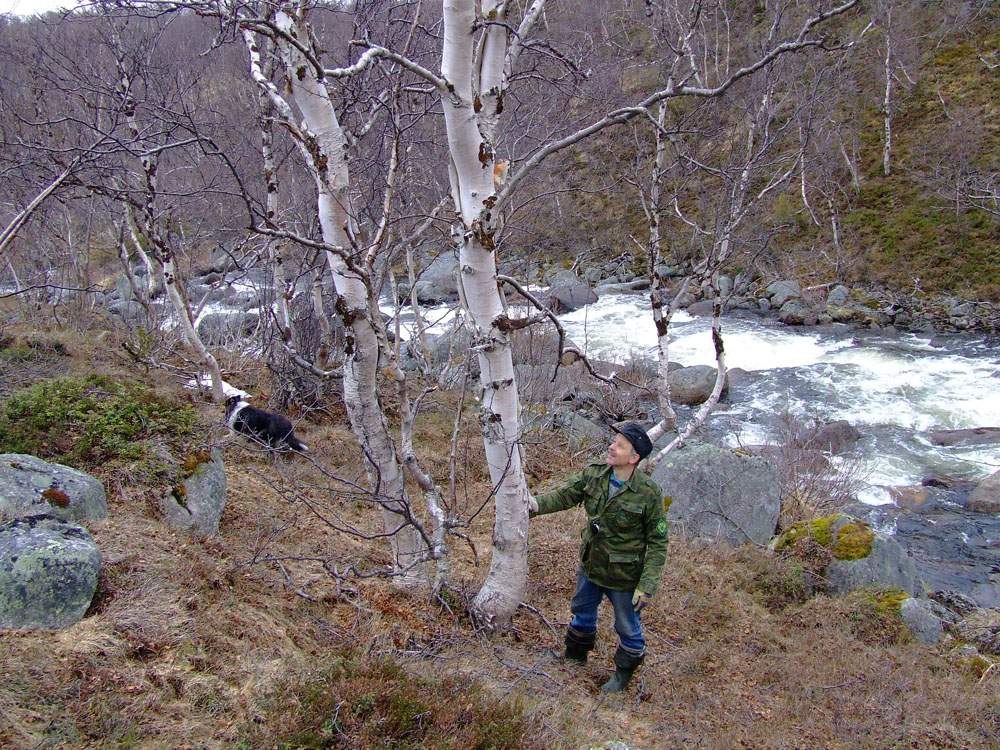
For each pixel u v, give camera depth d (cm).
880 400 1428
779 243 2269
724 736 442
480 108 436
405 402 461
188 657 371
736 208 683
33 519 399
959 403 1396
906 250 2142
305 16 462
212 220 1154
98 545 430
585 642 487
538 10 482
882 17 2161
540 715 407
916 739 472
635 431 446
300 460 779
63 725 308
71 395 565
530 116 938
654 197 686
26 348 881
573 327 1920
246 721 342
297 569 527
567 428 1088
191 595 418
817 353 1725
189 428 585
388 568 564
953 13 2519
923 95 2444
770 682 526
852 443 1244
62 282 1178
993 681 574
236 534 560
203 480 548
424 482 475
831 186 2275
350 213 477
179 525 510
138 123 938
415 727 355
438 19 723
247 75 768
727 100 808
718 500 750
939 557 904
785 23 947
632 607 460
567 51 852
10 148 816
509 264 1883
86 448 526
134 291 1069
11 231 612
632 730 433
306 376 936
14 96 938
